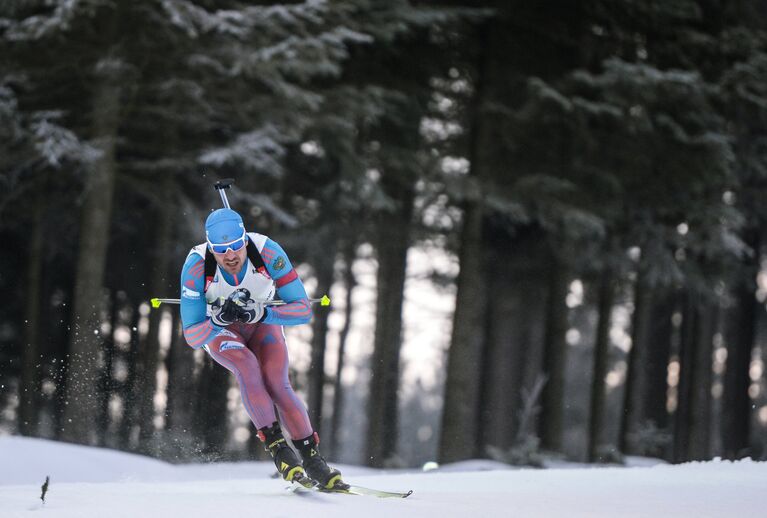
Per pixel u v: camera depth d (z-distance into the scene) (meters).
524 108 71.31
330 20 59.53
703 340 90.00
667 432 97.38
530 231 90.38
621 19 75.62
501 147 76.31
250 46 57.81
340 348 100.06
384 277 87.50
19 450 40.56
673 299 102.50
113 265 84.81
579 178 74.12
